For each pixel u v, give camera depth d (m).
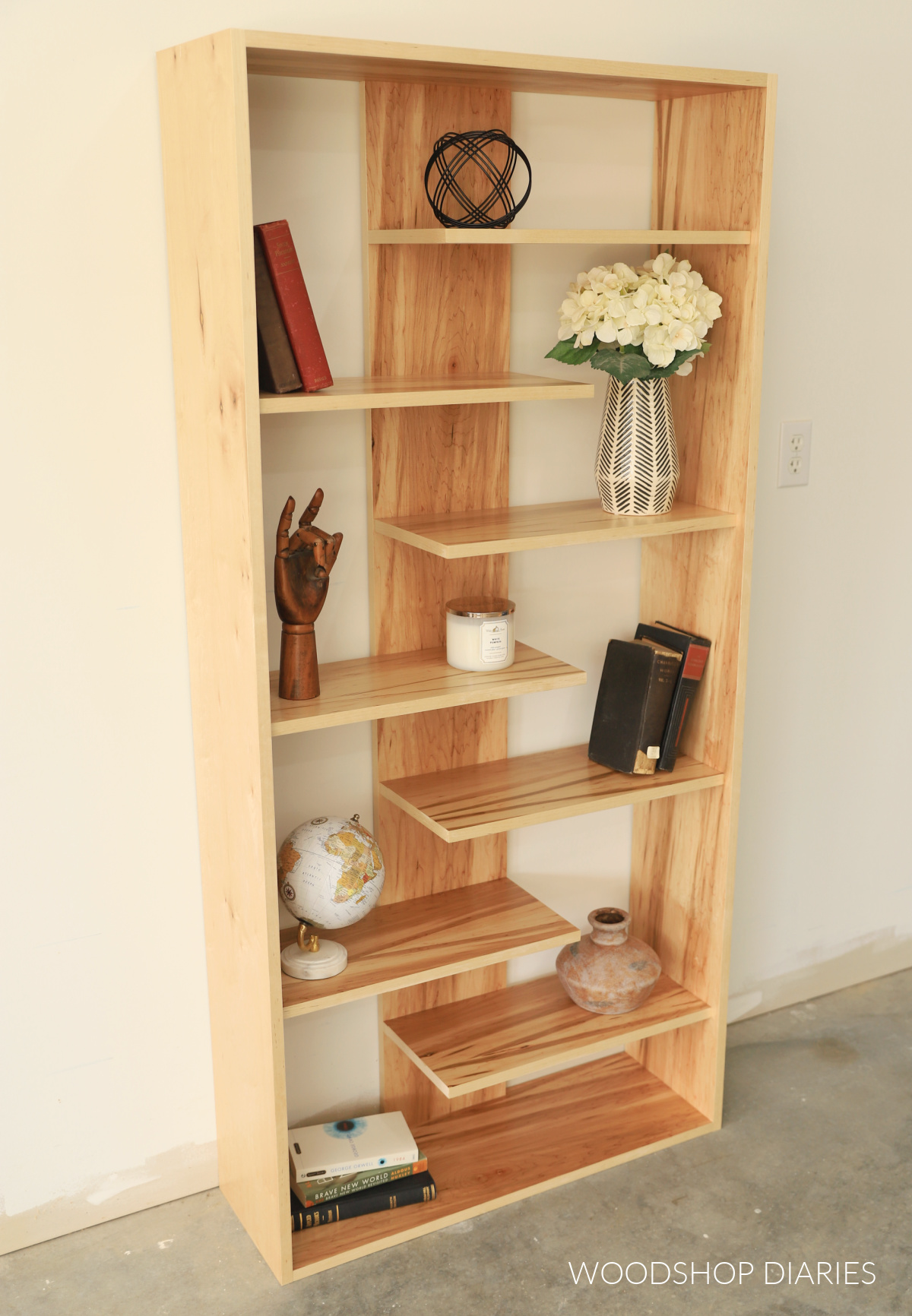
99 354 1.55
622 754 1.91
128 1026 1.80
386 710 1.59
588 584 2.02
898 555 2.32
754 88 1.65
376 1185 1.86
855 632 2.31
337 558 1.78
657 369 1.73
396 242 1.60
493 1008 2.04
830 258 2.06
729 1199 1.90
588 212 1.85
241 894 1.64
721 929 1.98
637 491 1.78
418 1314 1.67
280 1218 1.69
